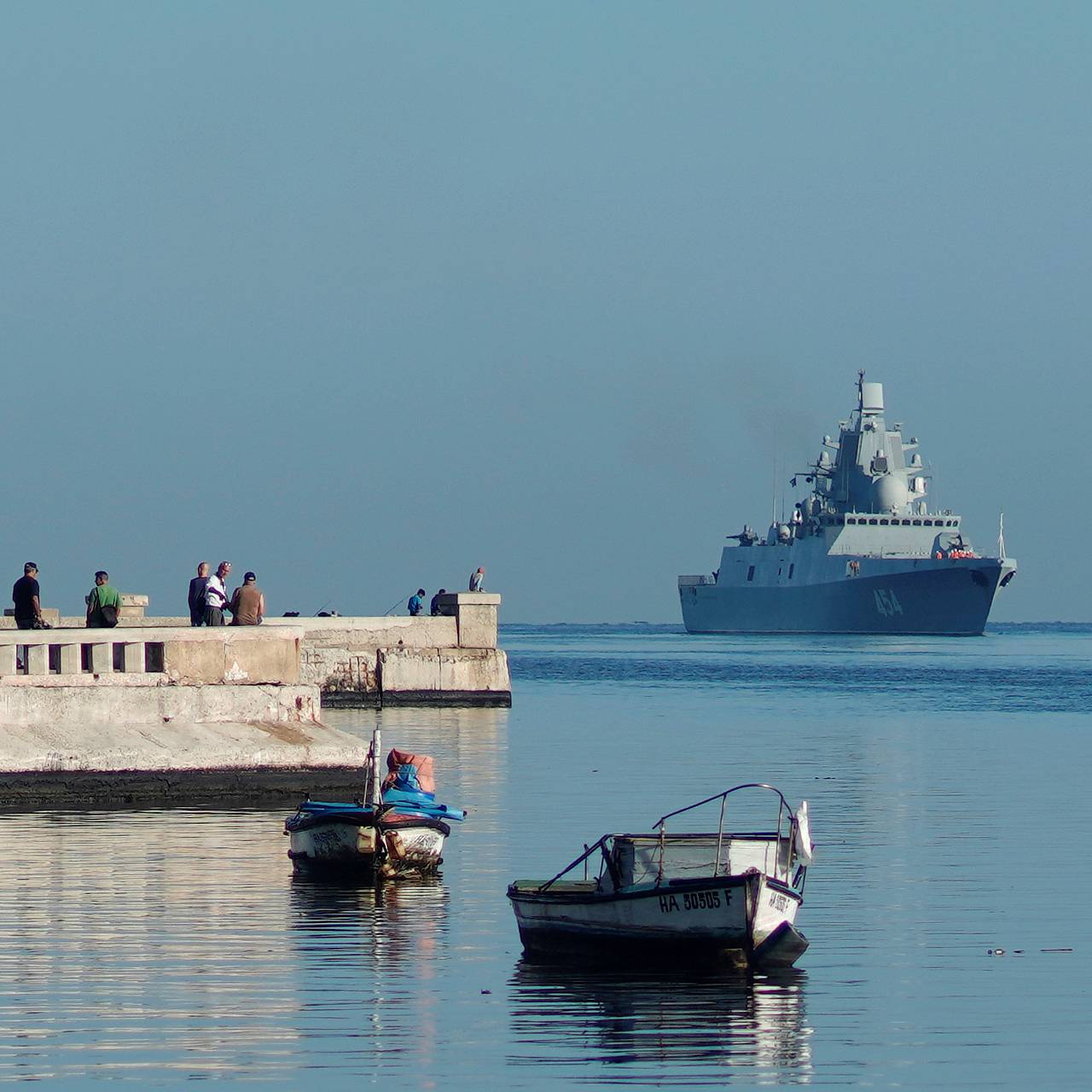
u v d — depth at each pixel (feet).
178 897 375.86
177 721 551.59
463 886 392.27
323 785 541.34
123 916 353.31
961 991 298.76
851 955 326.85
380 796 418.51
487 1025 274.77
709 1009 286.25
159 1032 269.44
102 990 293.64
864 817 527.40
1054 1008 287.28
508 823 499.10
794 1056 260.01
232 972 307.58
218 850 436.76
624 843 326.24
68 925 344.69
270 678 576.61
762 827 501.15
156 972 306.35
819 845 468.75
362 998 289.94
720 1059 258.78
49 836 458.91
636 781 620.08
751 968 310.86
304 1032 270.05
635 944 312.09
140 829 472.03
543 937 320.50
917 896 388.37
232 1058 257.14
